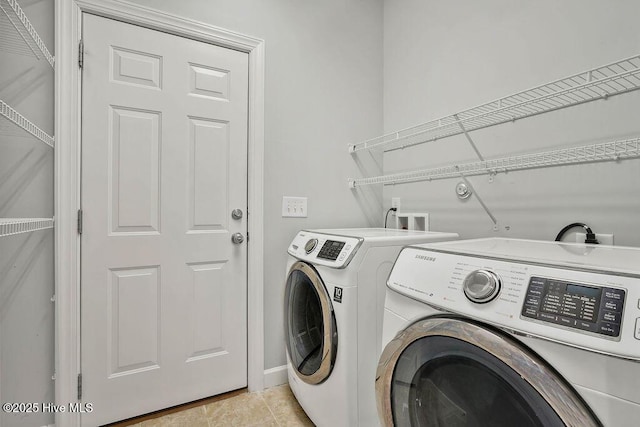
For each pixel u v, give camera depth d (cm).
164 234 154
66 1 133
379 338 123
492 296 66
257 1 175
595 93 116
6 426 124
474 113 157
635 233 105
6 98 124
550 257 73
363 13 212
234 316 170
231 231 170
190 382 159
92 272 139
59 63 131
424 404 81
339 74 202
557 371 55
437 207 180
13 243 126
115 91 144
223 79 167
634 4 106
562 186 125
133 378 147
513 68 142
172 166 156
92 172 139
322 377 126
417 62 193
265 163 177
